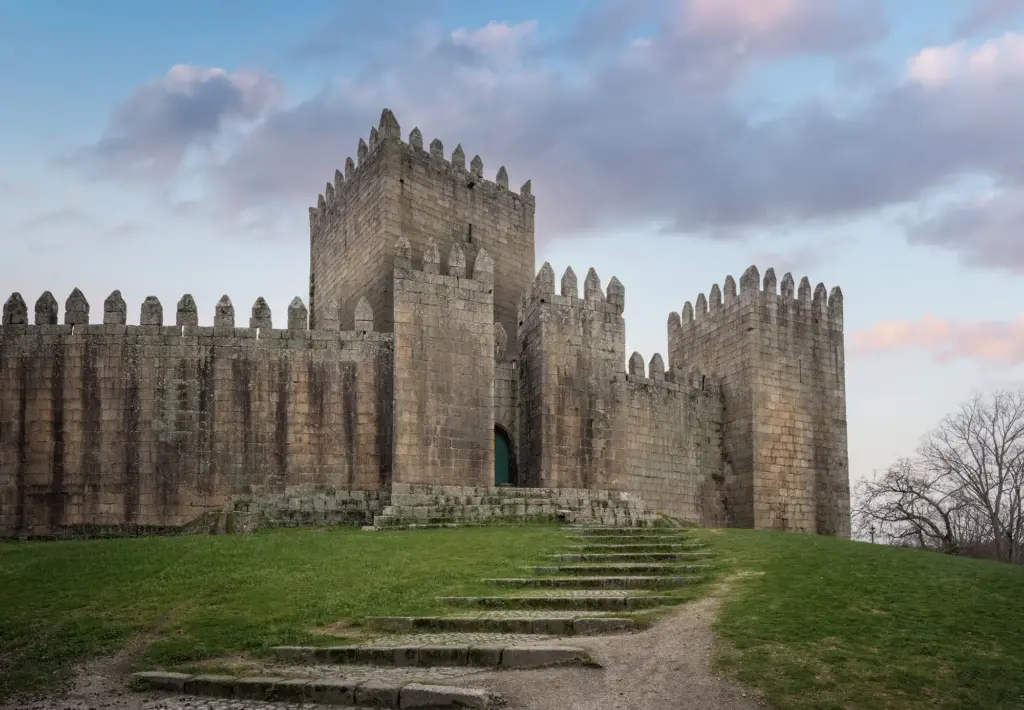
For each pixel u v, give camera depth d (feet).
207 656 60.03
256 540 95.76
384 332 145.89
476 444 128.36
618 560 86.99
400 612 66.95
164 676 55.98
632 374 158.20
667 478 160.04
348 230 169.78
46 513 121.60
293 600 70.74
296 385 127.44
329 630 64.34
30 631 65.51
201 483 122.83
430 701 50.21
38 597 72.79
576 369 139.13
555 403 136.36
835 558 85.51
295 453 125.80
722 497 168.76
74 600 71.77
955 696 49.80
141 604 70.64
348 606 68.80
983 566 83.35
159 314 126.62
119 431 123.34
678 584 75.61
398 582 75.36
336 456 126.72
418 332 127.34
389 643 59.88
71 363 124.77
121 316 126.52
